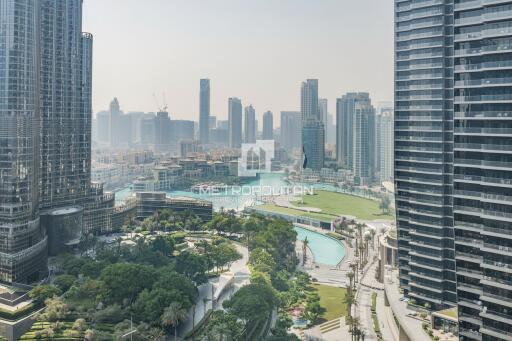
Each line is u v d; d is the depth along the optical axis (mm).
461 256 199250
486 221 182750
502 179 178875
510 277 175500
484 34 183375
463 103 192875
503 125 179750
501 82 180125
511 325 174500
